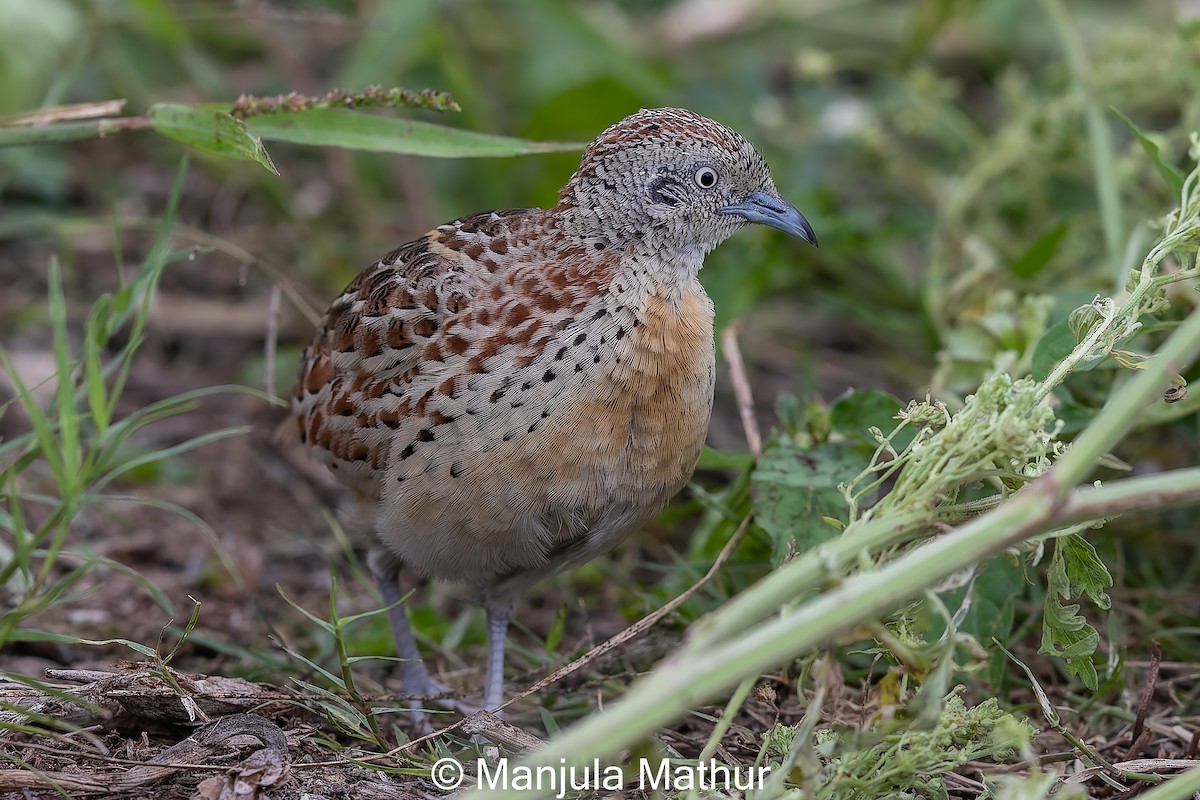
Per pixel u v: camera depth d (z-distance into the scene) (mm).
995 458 6094
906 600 5996
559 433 7043
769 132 14133
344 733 7344
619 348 7125
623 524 7508
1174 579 9562
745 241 12305
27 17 12109
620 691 8227
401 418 7305
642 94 13188
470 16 15922
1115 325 6590
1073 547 6336
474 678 8727
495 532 7281
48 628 8688
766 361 13141
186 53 12742
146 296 7289
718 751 7297
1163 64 11070
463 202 14297
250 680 8102
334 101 7504
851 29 16703
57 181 13914
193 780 6535
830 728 6273
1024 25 16469
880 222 12898
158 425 11773
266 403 12250
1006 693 8070
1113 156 10500
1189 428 10344
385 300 7477
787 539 7957
